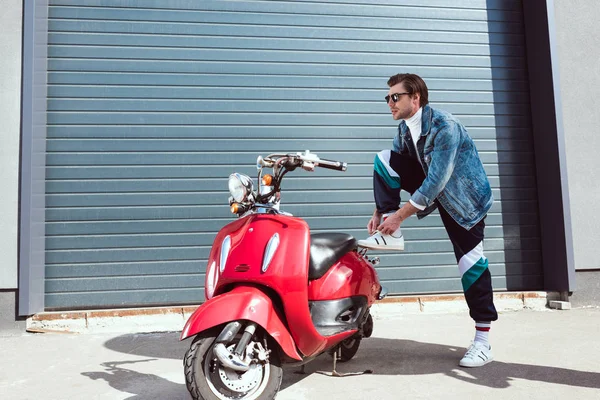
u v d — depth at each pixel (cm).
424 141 316
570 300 522
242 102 518
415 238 531
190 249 496
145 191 495
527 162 561
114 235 486
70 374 315
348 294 289
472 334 412
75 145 489
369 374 303
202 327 217
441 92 555
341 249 291
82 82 496
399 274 525
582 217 529
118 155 494
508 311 510
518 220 551
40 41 471
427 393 267
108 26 504
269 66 525
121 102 499
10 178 443
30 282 436
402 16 555
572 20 550
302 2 537
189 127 507
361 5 548
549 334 403
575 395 260
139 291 484
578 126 538
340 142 530
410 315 498
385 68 546
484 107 561
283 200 515
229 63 519
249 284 241
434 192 306
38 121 462
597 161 537
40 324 443
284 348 225
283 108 524
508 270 544
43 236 473
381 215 341
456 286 532
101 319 454
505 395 261
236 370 222
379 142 536
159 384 292
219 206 504
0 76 449
